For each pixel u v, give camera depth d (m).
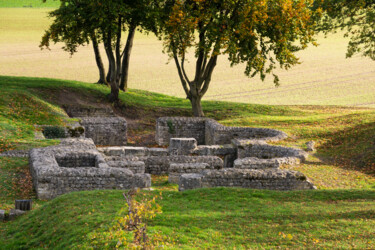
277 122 37.09
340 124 34.72
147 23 38.84
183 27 34.91
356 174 24.52
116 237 11.89
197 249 11.69
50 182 19.56
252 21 33.53
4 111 33.50
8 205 18.05
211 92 64.38
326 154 28.58
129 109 43.31
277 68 82.75
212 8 34.31
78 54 90.44
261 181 20.52
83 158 23.61
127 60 49.28
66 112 39.44
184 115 44.03
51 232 13.91
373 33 36.38
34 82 43.81
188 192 17.38
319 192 17.77
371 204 16.05
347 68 81.38
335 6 35.44
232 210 15.36
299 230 13.17
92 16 36.53
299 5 33.69
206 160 25.05
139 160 24.67
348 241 12.20
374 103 56.75
